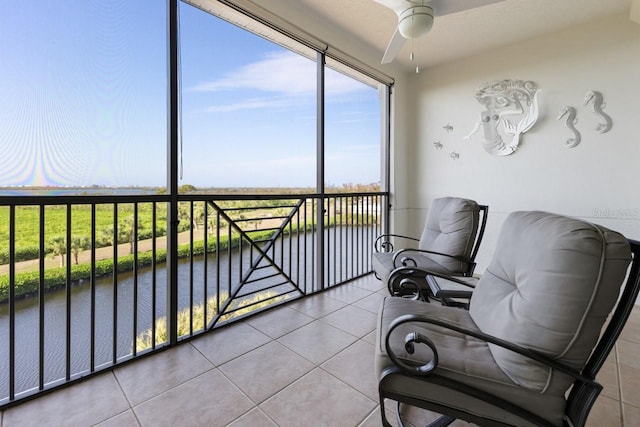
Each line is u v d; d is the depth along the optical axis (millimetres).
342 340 2014
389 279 2059
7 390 1568
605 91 2703
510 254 1276
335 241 3262
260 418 1348
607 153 2717
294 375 1646
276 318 2355
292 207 2730
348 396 1486
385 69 3598
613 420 1335
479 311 1354
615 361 1789
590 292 876
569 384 944
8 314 1588
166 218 1930
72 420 1334
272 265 2619
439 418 1325
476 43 3146
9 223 1445
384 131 3861
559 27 2838
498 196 3344
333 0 2439
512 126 3211
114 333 1738
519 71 3146
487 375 996
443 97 3707
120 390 1530
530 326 960
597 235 906
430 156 3848
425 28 1875
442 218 2424
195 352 1877
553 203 3008
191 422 1323
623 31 2609
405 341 1029
